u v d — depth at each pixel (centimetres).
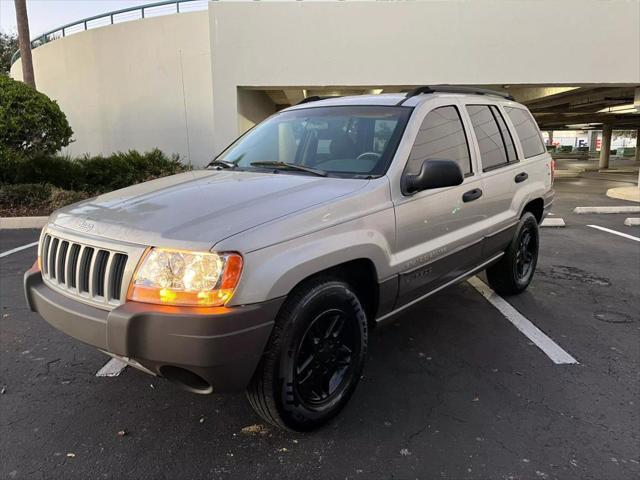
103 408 312
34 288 291
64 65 1681
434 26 1177
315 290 265
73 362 374
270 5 1162
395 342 406
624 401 317
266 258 241
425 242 345
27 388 337
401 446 273
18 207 1017
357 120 365
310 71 1186
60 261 277
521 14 1176
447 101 393
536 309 479
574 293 527
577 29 1182
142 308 231
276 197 279
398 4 1168
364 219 292
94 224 267
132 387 338
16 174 1106
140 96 1520
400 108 362
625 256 688
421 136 351
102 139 1614
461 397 323
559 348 394
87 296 259
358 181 311
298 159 363
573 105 2305
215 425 294
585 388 333
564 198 1436
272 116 436
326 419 288
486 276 546
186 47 1444
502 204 444
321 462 260
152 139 1523
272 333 252
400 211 317
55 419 300
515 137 482
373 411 307
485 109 447
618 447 271
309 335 271
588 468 254
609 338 412
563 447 271
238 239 236
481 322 447
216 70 1180
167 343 228
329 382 291
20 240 797
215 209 263
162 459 263
